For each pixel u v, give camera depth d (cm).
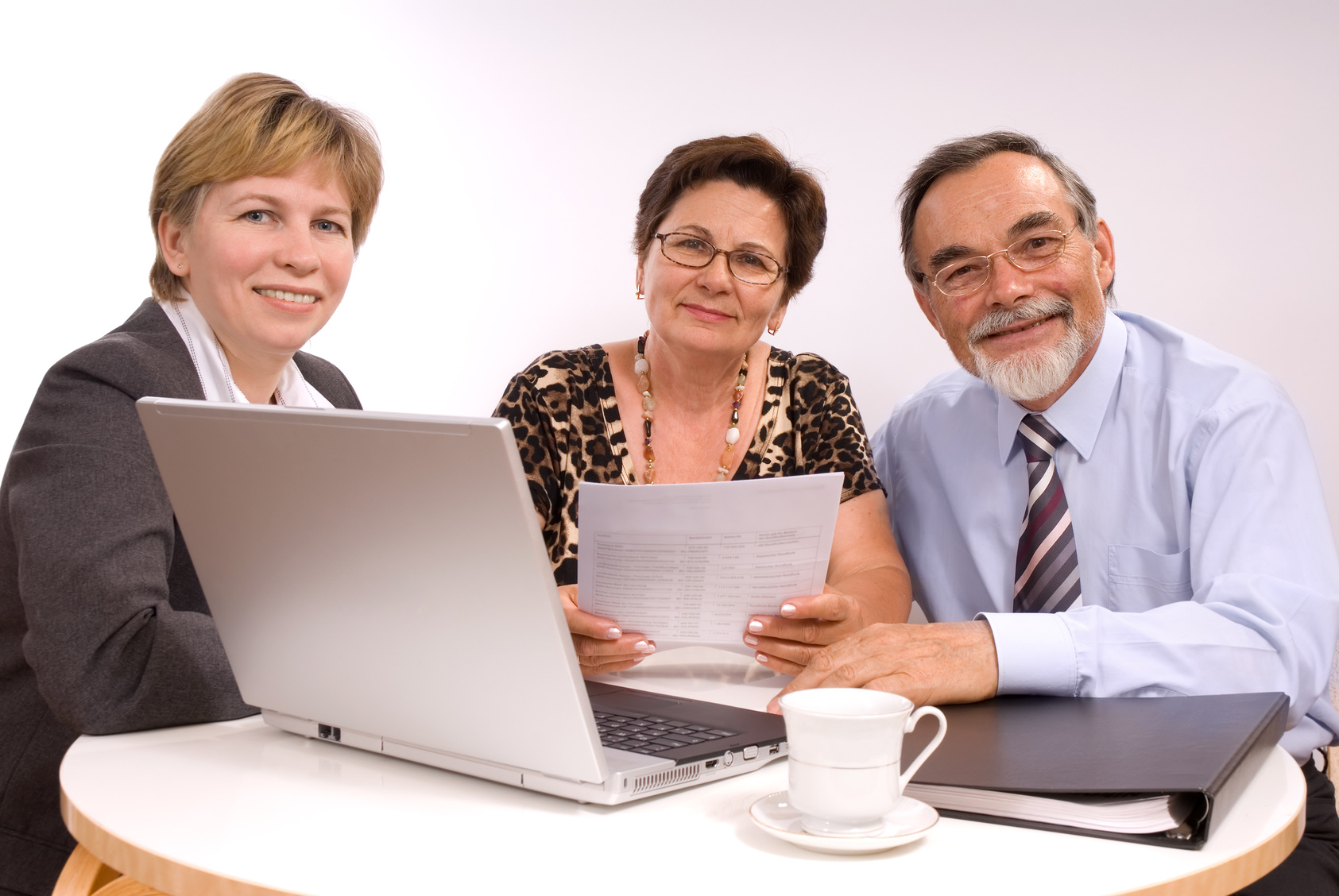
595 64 261
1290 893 131
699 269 182
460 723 87
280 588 92
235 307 146
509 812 84
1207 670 119
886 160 247
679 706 110
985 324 168
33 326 285
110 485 115
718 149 181
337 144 149
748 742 96
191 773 93
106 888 100
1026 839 78
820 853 75
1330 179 225
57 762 123
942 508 192
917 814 80
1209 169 231
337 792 88
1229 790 81
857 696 81
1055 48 237
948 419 190
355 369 275
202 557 98
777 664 132
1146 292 237
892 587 162
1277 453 153
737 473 194
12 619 128
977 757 90
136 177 284
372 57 271
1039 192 165
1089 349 171
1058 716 106
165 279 152
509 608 78
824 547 125
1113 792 78
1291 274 229
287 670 98
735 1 252
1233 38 227
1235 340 233
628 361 203
